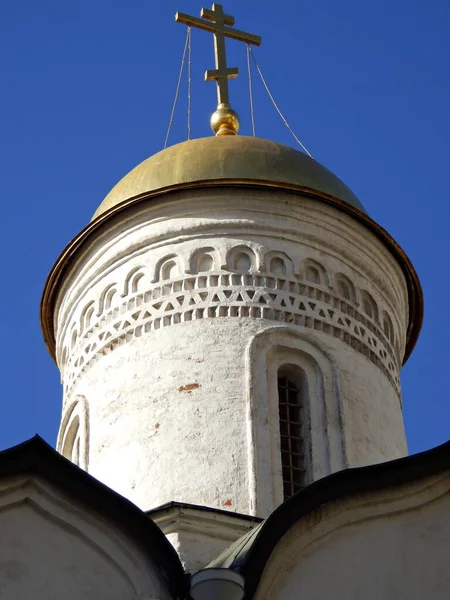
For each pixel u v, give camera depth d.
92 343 25.50
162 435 23.61
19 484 19.02
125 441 23.88
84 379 25.36
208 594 18.19
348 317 25.47
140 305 25.20
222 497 22.83
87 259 26.50
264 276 25.14
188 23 31.03
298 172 26.58
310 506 19.45
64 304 26.77
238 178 25.72
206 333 24.55
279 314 24.86
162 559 19.14
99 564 18.89
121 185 26.92
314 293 25.28
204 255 25.36
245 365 24.14
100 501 19.20
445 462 20.23
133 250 25.83
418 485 20.06
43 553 18.73
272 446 23.47
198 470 23.14
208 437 23.44
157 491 23.09
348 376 24.78
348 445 23.92
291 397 24.42
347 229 26.22
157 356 24.50
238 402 23.78
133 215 26.00
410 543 19.73
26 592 18.38
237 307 24.78
